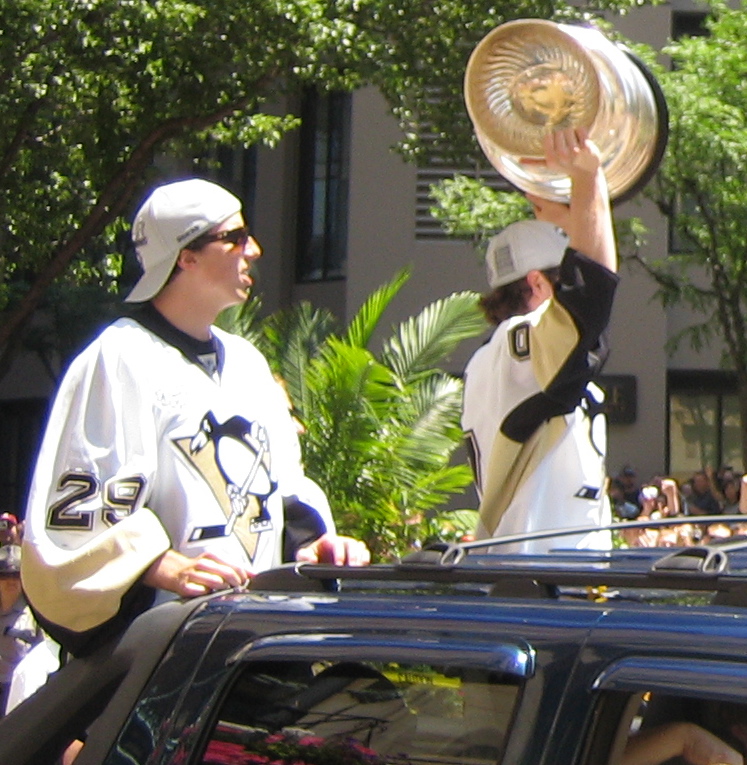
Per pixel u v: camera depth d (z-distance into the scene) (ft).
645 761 6.85
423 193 74.79
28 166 49.16
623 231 57.36
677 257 59.36
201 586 10.37
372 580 8.60
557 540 12.53
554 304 11.72
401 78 45.98
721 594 7.23
